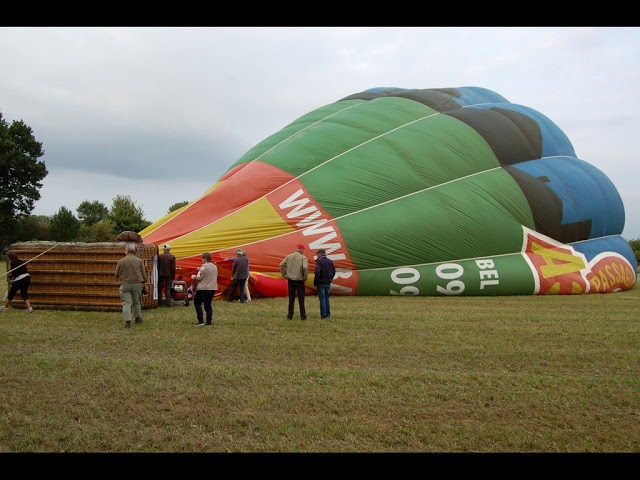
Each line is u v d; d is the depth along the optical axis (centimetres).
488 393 570
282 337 877
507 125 1780
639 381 622
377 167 1564
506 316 1116
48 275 1225
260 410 517
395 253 1495
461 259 1542
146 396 552
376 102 1827
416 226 1505
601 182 1872
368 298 1451
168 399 544
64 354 736
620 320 1075
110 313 1159
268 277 1438
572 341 857
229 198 1528
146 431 466
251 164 1656
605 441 459
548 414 516
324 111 1889
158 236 1466
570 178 1761
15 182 5006
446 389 584
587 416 512
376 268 1500
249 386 588
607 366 703
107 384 586
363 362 715
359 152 1605
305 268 1060
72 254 1216
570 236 1705
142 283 1005
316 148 1622
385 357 744
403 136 1644
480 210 1557
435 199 1545
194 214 1519
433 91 1945
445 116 1752
